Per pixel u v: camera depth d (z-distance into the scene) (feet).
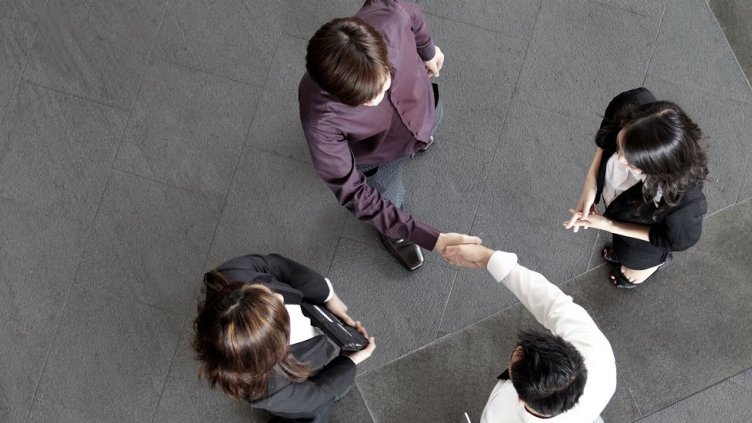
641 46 10.43
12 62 10.97
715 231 9.93
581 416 6.42
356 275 10.19
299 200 10.45
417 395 9.84
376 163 7.89
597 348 6.51
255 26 10.88
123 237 10.47
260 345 5.83
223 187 10.53
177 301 10.27
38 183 10.66
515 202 10.19
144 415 9.96
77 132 10.77
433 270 10.12
